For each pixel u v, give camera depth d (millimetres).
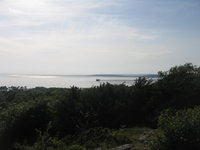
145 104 22438
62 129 20172
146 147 13250
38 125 21234
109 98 22266
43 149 15445
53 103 21719
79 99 22125
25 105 22219
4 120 21172
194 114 10570
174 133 10195
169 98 23031
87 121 19734
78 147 15164
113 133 16531
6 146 20391
